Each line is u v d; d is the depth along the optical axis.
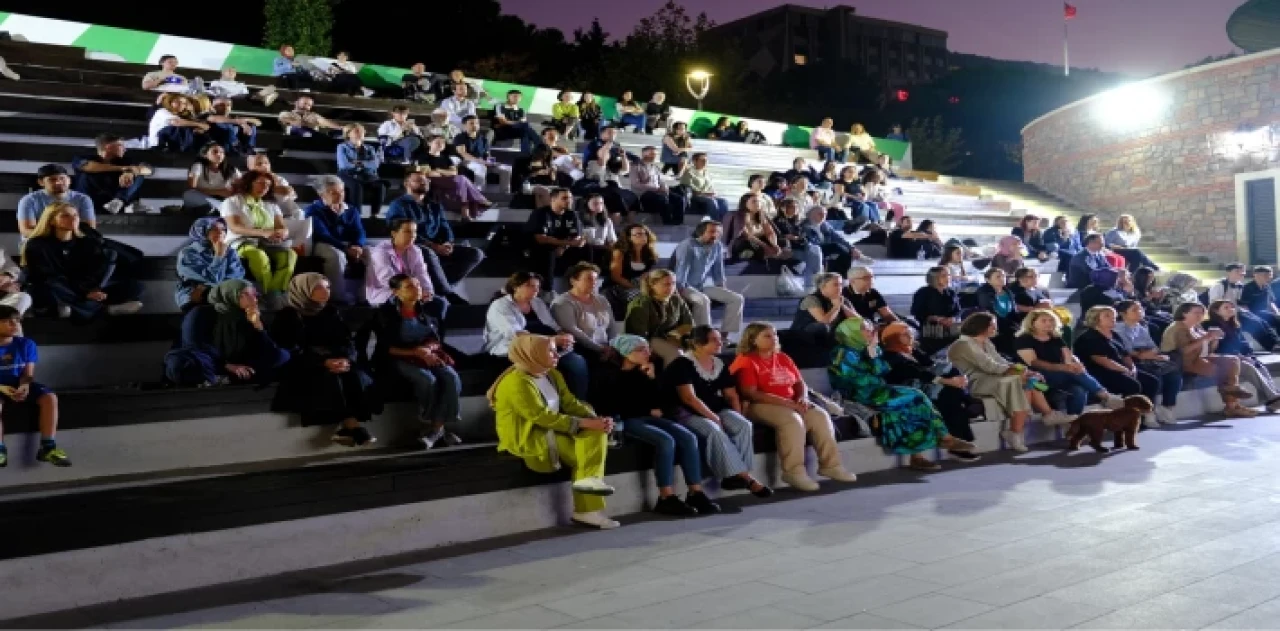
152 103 13.11
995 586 4.71
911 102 43.81
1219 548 5.30
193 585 4.95
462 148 12.70
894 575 4.94
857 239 14.22
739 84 34.84
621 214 12.06
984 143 41.59
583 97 17.44
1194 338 10.72
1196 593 4.55
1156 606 4.38
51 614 4.55
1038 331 9.44
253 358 6.57
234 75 14.48
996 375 8.84
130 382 7.00
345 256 8.40
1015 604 4.43
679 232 12.11
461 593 4.79
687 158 14.76
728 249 11.29
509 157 14.25
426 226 9.12
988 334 9.05
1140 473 7.50
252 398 6.34
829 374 8.31
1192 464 7.82
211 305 6.70
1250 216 17.89
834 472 7.43
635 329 7.88
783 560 5.27
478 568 5.25
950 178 21.66
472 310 8.32
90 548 4.69
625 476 6.56
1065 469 7.78
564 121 16.64
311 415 6.50
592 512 6.19
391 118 14.43
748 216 11.27
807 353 8.97
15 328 5.70
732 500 6.93
